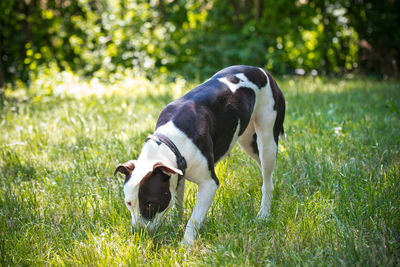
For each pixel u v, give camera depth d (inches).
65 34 408.5
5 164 182.9
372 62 441.4
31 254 118.8
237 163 173.9
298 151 180.9
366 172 157.3
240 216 131.4
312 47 446.6
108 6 419.5
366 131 206.8
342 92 314.3
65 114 245.8
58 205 147.5
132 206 110.2
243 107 133.4
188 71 402.6
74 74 390.6
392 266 104.5
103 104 275.1
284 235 122.8
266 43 425.4
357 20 433.7
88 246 119.5
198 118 120.6
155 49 413.7
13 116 249.0
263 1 438.9
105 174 173.2
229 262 110.5
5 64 406.0
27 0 409.1
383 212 128.9
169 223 131.6
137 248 115.0
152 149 114.7
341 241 115.8
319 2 435.8
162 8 432.1
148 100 290.8
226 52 406.0
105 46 420.2
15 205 146.3
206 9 438.0
